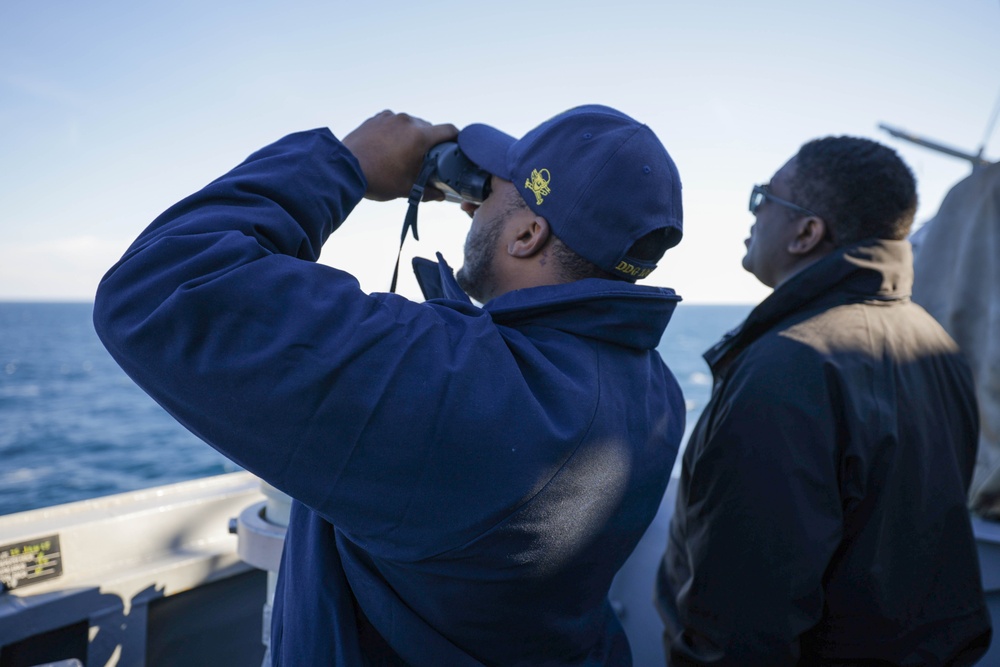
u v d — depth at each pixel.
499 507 0.68
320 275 0.69
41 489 19.36
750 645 1.13
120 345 0.65
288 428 0.64
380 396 0.64
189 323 0.62
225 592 1.84
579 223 0.81
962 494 1.22
